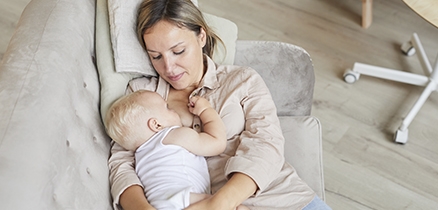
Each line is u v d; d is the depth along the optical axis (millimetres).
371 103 2152
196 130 1233
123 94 1270
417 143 1991
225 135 1190
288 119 1461
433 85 2035
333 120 2090
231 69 1342
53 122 948
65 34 1130
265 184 1122
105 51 1255
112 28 1247
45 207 835
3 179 786
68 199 919
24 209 782
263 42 1479
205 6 2652
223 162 1214
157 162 1099
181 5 1193
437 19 1488
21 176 812
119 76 1265
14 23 2496
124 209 1076
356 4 2641
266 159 1141
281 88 1453
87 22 1259
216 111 1268
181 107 1283
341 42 2434
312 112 2121
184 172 1087
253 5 2656
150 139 1132
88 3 1304
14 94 931
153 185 1072
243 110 1285
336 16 2580
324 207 1194
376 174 1894
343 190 1851
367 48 2396
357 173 1900
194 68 1260
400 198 1818
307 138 1400
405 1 1558
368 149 1979
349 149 1981
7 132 857
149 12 1185
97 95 1229
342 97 2180
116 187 1097
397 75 2133
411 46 2312
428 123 2062
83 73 1170
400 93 2191
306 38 2459
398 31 2477
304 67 1439
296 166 1336
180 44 1192
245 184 1089
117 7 1253
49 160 888
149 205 1029
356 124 2072
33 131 887
